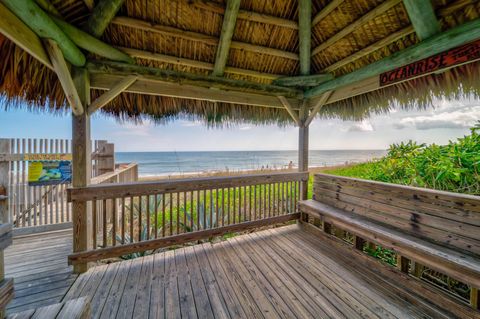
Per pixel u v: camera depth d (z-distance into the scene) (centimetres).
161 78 244
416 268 182
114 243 226
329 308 163
